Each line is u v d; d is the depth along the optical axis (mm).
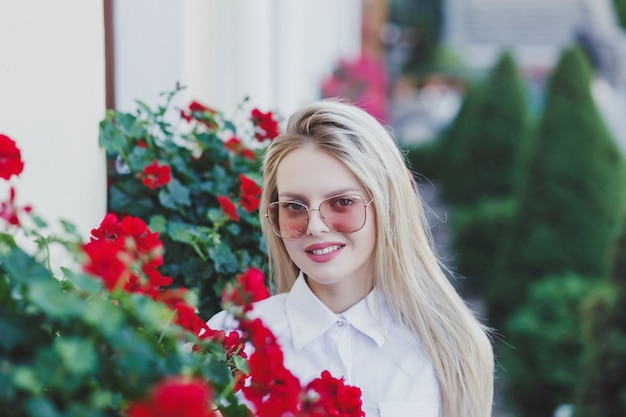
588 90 4531
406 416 1242
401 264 1284
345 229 1202
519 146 6199
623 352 2809
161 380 692
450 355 1293
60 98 1337
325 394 933
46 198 1292
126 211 1525
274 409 785
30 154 1243
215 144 1674
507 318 4410
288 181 1218
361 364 1271
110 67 1646
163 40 1866
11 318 656
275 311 1337
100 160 1508
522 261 4391
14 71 1191
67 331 694
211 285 1548
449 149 6816
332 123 1237
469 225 5258
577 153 4434
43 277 721
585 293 3752
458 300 1344
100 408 662
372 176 1218
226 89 2541
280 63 3438
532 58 11828
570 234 4344
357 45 8984
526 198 4465
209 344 892
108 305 741
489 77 6613
